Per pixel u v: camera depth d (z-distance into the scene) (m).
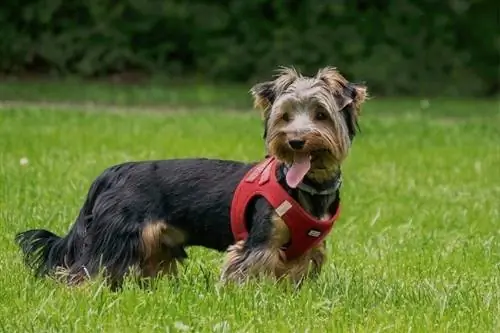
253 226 8.24
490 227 12.31
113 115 23.94
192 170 8.60
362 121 24.06
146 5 32.28
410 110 28.89
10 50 31.89
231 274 8.26
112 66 32.41
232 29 32.88
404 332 7.55
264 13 32.88
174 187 8.54
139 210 8.47
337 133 8.15
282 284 8.31
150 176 8.60
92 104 27.80
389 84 32.56
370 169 16.23
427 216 12.73
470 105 30.61
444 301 8.30
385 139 20.59
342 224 12.10
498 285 9.15
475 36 33.19
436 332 7.57
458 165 17.03
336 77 8.30
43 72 32.44
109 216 8.50
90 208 8.76
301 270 8.47
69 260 8.76
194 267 9.35
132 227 8.43
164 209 8.53
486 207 13.43
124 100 28.77
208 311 7.88
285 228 8.13
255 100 8.47
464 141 20.72
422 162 17.31
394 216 12.66
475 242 11.18
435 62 32.81
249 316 7.74
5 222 11.02
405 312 8.06
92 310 7.80
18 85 30.48
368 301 8.40
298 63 32.56
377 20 32.56
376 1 32.62
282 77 8.37
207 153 17.45
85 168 14.92
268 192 8.15
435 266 9.92
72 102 27.97
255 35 32.69
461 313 8.07
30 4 31.72
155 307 7.93
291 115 8.17
